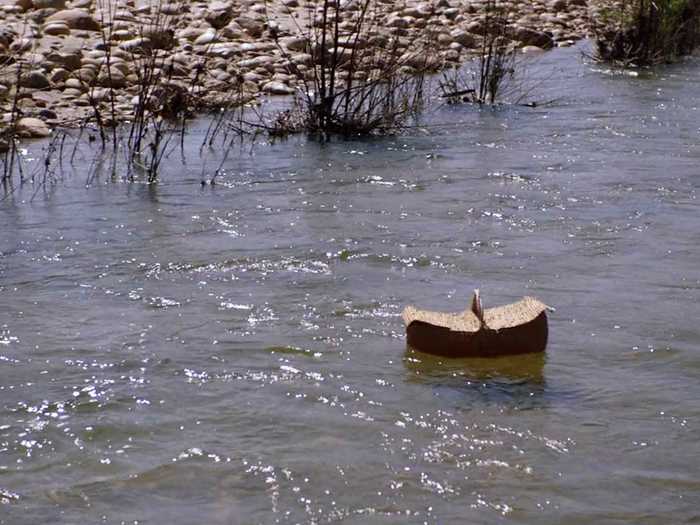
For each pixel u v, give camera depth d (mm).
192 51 16109
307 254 7602
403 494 4352
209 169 10703
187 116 13148
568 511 4246
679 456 4703
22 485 4430
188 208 9078
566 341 5977
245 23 17641
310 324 6203
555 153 11453
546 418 5020
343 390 5293
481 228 8375
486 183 10016
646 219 8680
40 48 14969
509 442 4785
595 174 10383
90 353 5770
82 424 4941
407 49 16641
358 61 15180
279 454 4660
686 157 11242
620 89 15883
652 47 18562
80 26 16453
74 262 7496
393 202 9266
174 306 6531
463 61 17875
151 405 5133
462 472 4535
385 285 6918
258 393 5266
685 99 15047
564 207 9070
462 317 5922
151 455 4664
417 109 14102
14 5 17438
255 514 4203
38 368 5570
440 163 10992
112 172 10492
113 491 4383
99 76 13906
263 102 14359
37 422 4961
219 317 6316
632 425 4973
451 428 4910
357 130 12609
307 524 4141
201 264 7383
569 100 14969
